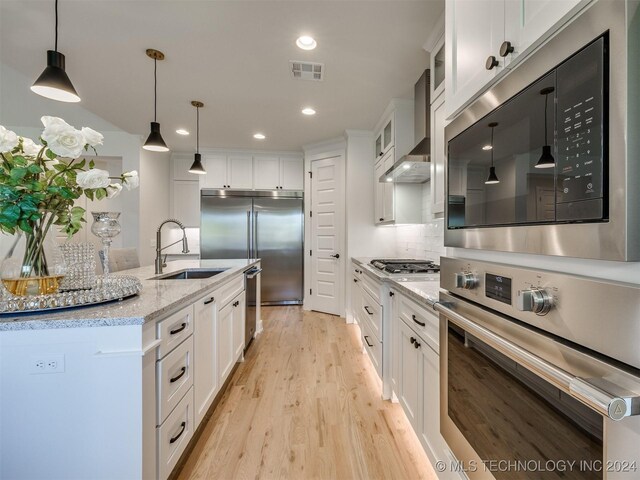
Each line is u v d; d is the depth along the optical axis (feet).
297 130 12.45
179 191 16.07
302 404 6.58
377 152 12.06
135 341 3.37
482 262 2.87
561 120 1.89
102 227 4.56
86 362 3.30
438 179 6.24
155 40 6.79
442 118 6.07
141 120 11.39
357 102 9.85
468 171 3.09
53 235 4.00
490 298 2.69
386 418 6.07
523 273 2.27
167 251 15.70
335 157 13.65
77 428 3.31
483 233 2.82
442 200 6.03
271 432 5.66
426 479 4.58
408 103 9.60
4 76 9.78
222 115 10.92
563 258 1.99
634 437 1.47
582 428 1.80
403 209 9.48
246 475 4.68
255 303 10.68
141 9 5.87
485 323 2.74
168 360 4.12
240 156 15.70
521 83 2.29
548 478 2.07
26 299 3.44
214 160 15.56
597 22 1.64
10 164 3.45
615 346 1.54
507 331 2.43
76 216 4.04
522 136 2.28
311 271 14.47
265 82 8.57
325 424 5.89
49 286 3.90
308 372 8.11
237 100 9.70
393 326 6.25
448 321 3.53
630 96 1.48
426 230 9.47
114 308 3.73
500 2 2.70
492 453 2.71
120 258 9.02
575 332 1.79
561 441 1.96
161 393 3.91
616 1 1.53
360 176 12.52
